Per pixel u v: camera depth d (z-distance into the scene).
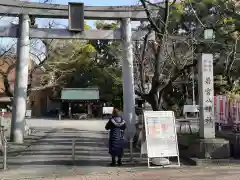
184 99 43.66
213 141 12.70
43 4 19.25
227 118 17.50
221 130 17.84
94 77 52.22
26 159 14.11
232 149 13.58
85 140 20.91
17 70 19.42
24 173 11.14
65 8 19.45
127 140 18.39
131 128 18.64
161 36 16.58
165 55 18.73
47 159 14.08
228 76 20.28
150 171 11.23
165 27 15.59
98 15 19.38
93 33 19.50
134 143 17.98
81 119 49.66
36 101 59.09
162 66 18.50
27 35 19.22
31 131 26.44
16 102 19.41
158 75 16.19
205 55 13.16
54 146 18.12
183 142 15.42
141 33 19.59
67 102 53.50
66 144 18.94
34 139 21.45
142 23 19.80
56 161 13.56
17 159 14.13
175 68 20.30
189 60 20.61
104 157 14.52
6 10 18.78
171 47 21.00
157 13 18.50
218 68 25.73
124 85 19.23
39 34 19.33
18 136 19.39
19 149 17.03
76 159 14.05
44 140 20.91
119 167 12.15
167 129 12.22
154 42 18.41
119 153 12.37
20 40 19.25
